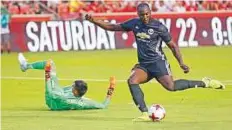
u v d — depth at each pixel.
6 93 28.66
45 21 50.47
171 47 19.48
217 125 18.53
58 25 50.53
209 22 52.59
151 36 19.47
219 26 52.75
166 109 22.33
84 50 50.31
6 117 20.92
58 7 51.84
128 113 21.41
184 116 20.45
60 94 22.19
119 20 51.28
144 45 19.56
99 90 29.31
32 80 33.44
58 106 22.27
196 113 21.17
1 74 36.31
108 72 36.72
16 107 23.81
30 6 52.97
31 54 48.22
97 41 50.62
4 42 49.59
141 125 18.66
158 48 19.61
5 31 49.38
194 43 52.22
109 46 50.75
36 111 22.38
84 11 52.56
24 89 29.97
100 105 22.56
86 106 22.36
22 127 18.78
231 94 26.45
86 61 42.75
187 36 52.16
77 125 18.94
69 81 33.16
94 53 47.78
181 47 51.81
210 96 25.97
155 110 19.20
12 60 44.38
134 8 54.69
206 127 18.16
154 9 54.34
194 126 18.36
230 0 57.00
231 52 46.97
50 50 50.31
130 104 24.00
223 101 24.44
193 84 19.80
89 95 27.81
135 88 19.45
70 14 51.50
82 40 50.56
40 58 45.19
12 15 49.91
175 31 52.00
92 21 19.84
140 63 19.73
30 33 50.25
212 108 22.48
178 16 52.06
